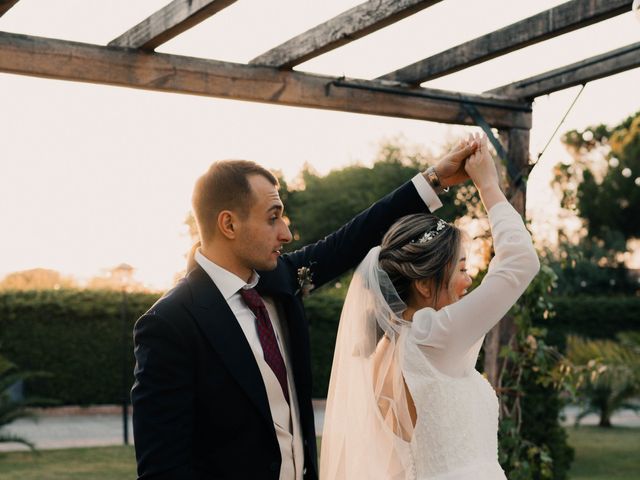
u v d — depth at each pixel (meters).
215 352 1.84
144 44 3.37
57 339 13.13
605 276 21.17
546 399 6.57
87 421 12.43
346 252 2.21
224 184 1.90
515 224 1.90
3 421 8.50
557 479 6.70
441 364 1.88
